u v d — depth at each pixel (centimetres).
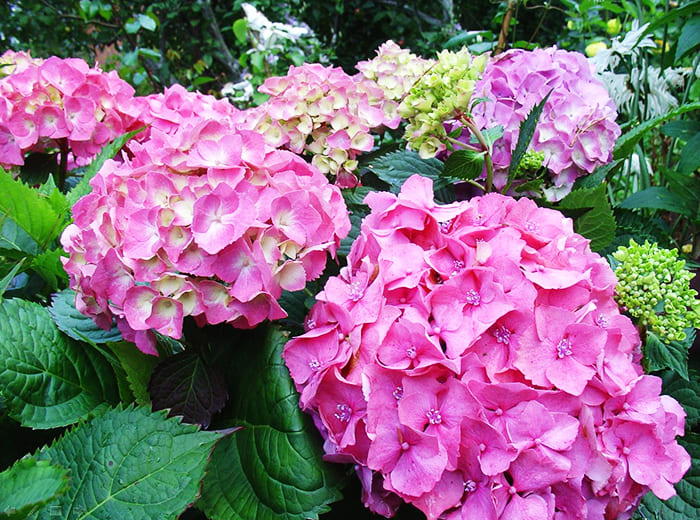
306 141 65
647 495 45
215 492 41
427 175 60
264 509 39
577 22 108
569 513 36
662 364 45
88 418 41
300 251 42
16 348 42
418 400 36
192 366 43
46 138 64
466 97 50
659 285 44
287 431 40
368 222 45
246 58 136
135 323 40
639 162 79
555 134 58
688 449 47
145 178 42
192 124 48
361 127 63
